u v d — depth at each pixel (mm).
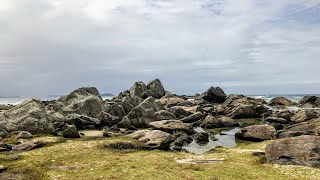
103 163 37250
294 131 57531
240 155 43719
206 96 123312
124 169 34469
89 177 31656
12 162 37875
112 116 72375
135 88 126562
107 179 30984
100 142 48906
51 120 62344
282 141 39500
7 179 30984
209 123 74812
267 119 80812
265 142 54031
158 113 75062
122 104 79250
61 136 56031
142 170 34094
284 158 38188
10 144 47625
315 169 35156
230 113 91438
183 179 31078
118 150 45688
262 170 35062
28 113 59469
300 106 121625
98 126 69875
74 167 35719
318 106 121875
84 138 54125
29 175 32312
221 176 32500
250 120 85375
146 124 70562
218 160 40250
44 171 33875
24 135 52688
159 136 51125
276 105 126375
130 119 70562
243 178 32031
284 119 78812
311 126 60406
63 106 82438
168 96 123000
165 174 32719
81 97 85188
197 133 63250
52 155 41125
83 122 67812
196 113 81688
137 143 49812
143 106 73812
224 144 55938
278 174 33500
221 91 125312
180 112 85625
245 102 114188
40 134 56938
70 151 43531
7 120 58812
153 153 44500
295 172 34156
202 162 39125
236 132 64812
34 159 39062
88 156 41000
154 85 132875
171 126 63875
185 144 55219
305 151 37750
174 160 39812
